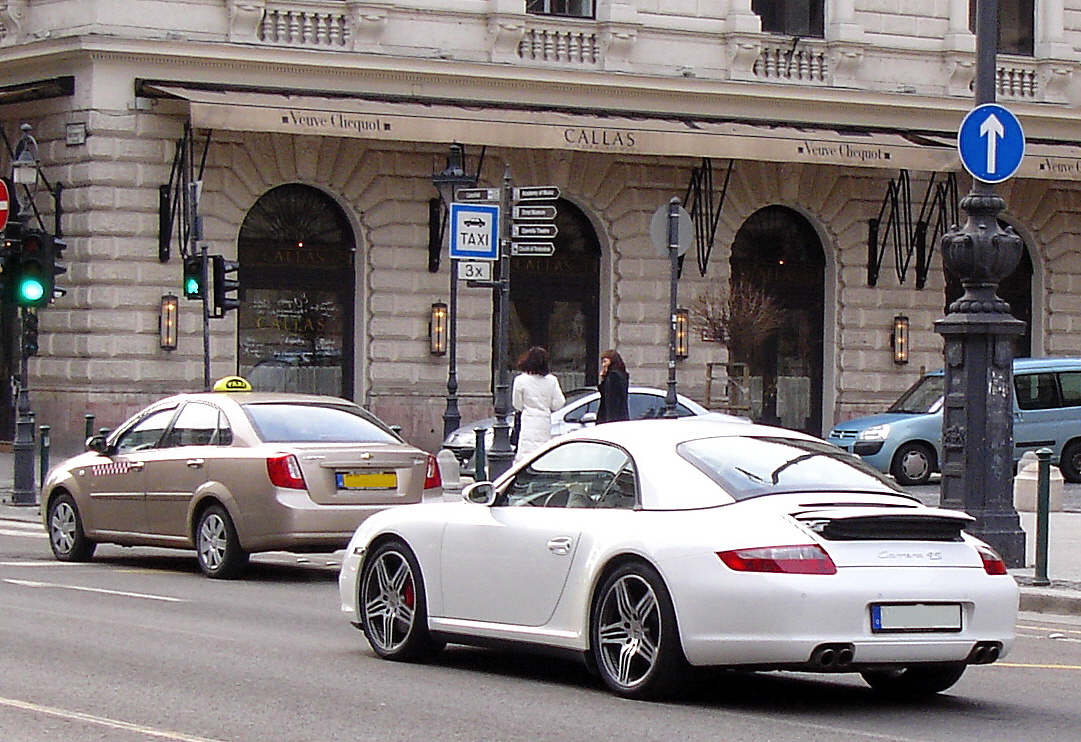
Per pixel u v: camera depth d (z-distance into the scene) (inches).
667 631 467.8
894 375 1851.6
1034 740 442.6
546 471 532.7
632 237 1738.4
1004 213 1907.0
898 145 1729.8
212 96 1494.8
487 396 1681.8
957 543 481.1
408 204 1649.9
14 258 1182.9
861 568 460.4
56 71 1541.6
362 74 1585.9
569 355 1736.0
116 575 833.5
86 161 1524.4
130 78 1526.8
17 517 1154.0
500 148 1678.2
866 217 1834.4
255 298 1605.6
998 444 828.0
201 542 826.2
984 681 546.0
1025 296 1950.1
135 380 1539.1
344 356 1648.6
